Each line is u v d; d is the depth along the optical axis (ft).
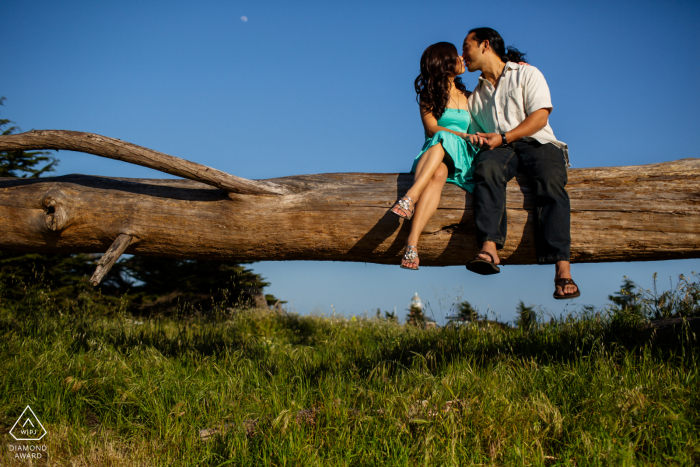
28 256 35.45
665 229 11.91
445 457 8.57
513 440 8.93
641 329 14.66
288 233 12.82
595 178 12.56
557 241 11.38
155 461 9.25
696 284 17.04
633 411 9.37
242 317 29.68
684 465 8.02
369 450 9.07
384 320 30.01
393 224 12.41
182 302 41.96
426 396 10.98
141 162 12.29
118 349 15.61
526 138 12.17
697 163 12.78
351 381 12.48
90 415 11.61
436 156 12.02
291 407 10.59
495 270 11.14
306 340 24.67
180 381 12.90
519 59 13.58
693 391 9.93
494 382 11.39
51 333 17.42
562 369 12.11
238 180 12.48
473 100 13.58
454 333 18.11
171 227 13.08
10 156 38.55
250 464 8.89
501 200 11.55
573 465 8.27
